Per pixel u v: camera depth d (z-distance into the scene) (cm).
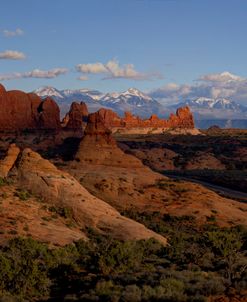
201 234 6988
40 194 6769
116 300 2655
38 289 3356
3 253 4094
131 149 19838
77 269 3884
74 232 5819
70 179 7169
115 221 6431
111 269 3816
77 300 2916
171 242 5619
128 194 8794
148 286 2764
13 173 7150
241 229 7350
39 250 4275
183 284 2802
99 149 10425
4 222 5534
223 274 3303
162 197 8806
